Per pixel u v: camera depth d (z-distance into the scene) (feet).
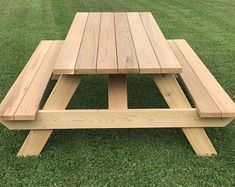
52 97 7.89
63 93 7.90
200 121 7.76
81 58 7.72
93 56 7.83
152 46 8.52
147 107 10.19
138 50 8.22
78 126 7.83
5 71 12.64
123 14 11.94
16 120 7.44
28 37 16.58
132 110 7.70
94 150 8.30
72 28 10.14
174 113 7.73
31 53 14.44
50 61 10.18
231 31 17.72
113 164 7.80
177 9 22.29
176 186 7.18
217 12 21.53
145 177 7.42
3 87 11.37
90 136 8.84
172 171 7.60
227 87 11.35
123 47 8.43
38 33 17.21
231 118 7.61
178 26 18.53
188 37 16.71
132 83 11.76
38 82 8.81
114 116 7.75
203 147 8.07
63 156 8.07
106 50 8.22
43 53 10.81
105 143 8.56
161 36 9.36
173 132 9.02
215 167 7.72
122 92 7.94
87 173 7.53
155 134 8.93
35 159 7.95
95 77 12.24
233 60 13.78
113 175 7.47
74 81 7.86
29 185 7.20
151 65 7.31
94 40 9.00
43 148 8.32
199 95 8.09
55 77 11.45
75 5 23.29
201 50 14.94
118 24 10.57
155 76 7.97
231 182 7.29
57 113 7.66
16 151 8.27
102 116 7.74
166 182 7.29
